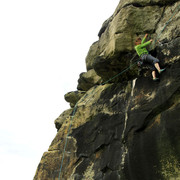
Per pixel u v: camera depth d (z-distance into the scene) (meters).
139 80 7.21
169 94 5.94
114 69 8.05
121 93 7.86
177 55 6.12
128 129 6.57
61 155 9.20
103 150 7.49
